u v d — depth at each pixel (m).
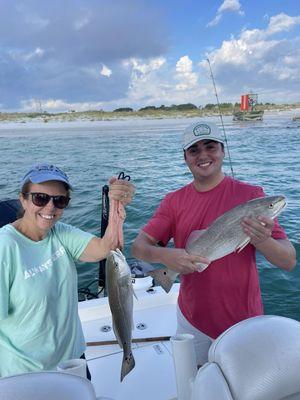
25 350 2.21
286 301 5.15
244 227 2.47
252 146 25.38
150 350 3.23
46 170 2.25
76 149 27.09
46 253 2.30
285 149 23.38
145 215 9.40
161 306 3.87
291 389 1.08
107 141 32.84
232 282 2.66
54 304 2.28
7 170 17.47
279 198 2.56
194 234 2.75
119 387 2.83
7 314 2.13
